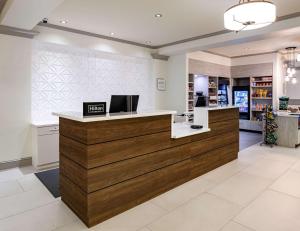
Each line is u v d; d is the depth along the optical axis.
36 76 4.71
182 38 5.73
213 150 4.21
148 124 2.94
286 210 2.74
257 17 2.45
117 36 5.56
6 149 4.25
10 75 4.20
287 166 4.42
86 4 3.65
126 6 3.74
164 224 2.45
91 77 5.54
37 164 4.25
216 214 2.65
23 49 4.31
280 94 8.16
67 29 4.88
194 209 2.77
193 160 3.73
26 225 2.44
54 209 2.78
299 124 6.19
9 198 3.07
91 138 2.37
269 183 3.56
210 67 7.89
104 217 2.53
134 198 2.82
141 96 6.67
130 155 2.74
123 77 6.20
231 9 2.49
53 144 4.43
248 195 3.14
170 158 3.28
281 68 8.16
